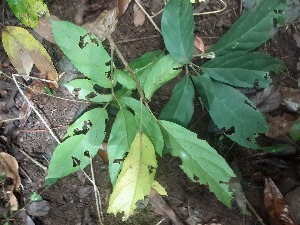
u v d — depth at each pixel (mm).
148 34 530
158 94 521
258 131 475
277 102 524
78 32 436
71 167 443
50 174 435
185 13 457
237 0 557
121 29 523
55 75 488
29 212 472
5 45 469
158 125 439
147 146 421
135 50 524
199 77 469
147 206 490
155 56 491
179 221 489
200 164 442
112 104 469
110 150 428
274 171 519
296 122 514
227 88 477
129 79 456
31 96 496
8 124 489
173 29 458
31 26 467
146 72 478
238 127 475
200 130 521
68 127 471
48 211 477
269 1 484
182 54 461
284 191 503
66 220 478
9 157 473
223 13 552
